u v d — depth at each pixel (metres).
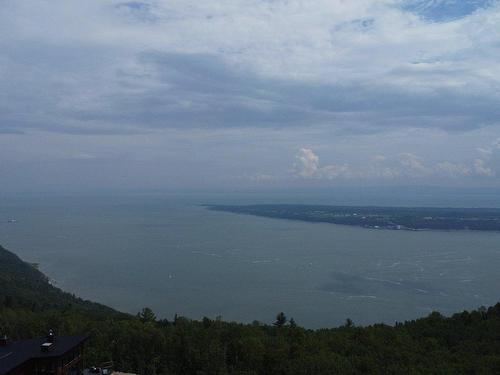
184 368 91.19
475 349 96.06
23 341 68.56
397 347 97.00
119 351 91.62
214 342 93.44
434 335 105.50
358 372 85.00
